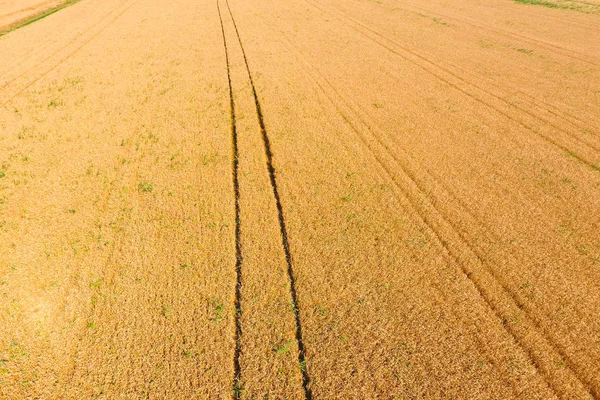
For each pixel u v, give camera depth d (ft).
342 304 24.40
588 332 22.62
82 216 31.89
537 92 54.70
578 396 19.75
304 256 27.84
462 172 37.24
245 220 31.30
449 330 22.82
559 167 38.01
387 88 55.77
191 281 25.90
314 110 49.19
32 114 49.26
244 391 20.06
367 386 20.24
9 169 37.99
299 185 35.47
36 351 21.90
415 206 32.89
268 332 22.79
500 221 31.09
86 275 26.30
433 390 20.04
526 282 25.76
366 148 41.09
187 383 20.38
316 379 20.58
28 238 29.55
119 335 22.56
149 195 34.27
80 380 20.54
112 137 43.60
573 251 28.22
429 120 46.91
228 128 45.55
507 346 21.97
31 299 24.68
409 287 25.48
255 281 25.84
